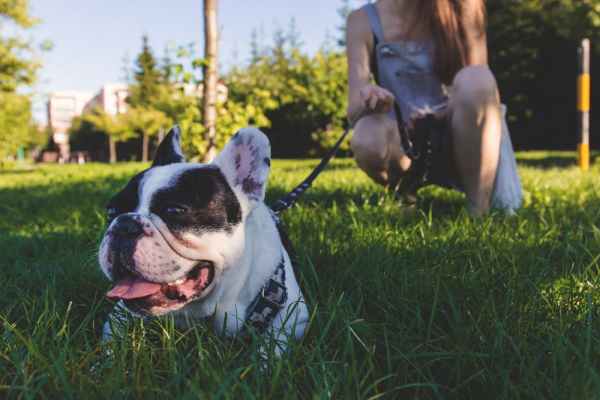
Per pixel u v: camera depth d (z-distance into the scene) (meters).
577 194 2.07
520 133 9.72
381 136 1.76
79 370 0.85
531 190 2.13
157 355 0.93
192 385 0.77
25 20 8.08
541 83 9.27
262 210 1.07
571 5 4.88
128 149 17.44
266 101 3.30
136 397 0.80
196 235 0.94
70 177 4.63
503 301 1.06
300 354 0.89
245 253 1.00
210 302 0.99
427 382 0.83
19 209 2.37
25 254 1.57
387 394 0.83
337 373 0.83
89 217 1.98
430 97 1.80
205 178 0.97
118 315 1.03
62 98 27.56
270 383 0.81
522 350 0.90
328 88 8.47
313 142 9.35
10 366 0.90
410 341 0.95
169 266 0.92
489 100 1.64
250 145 1.00
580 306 1.04
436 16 1.72
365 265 1.26
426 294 1.11
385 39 1.79
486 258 1.29
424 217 1.68
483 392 0.83
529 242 1.41
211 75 3.02
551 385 0.79
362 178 2.95
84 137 18.91
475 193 1.72
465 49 1.75
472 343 0.93
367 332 0.95
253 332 0.93
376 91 1.52
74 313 1.11
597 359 0.86
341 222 1.65
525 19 8.80
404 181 1.81
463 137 1.67
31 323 1.03
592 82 8.53
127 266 0.92
